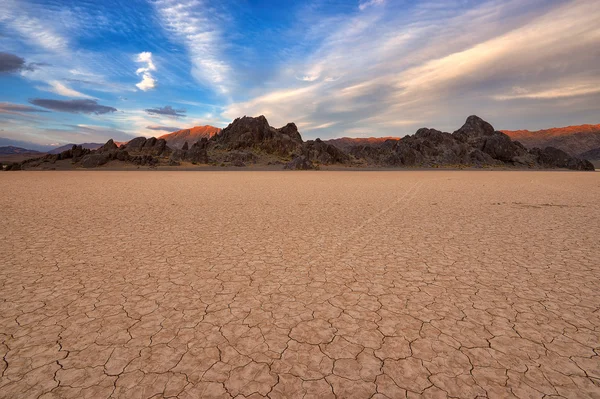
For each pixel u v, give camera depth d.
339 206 17.25
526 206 17.38
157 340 4.37
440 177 49.97
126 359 3.95
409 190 27.17
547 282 6.45
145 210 15.57
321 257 8.12
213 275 6.85
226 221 12.86
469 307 5.37
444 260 7.89
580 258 8.00
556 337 4.44
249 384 3.54
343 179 43.59
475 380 3.58
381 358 3.99
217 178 43.91
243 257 8.11
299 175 54.66
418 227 11.80
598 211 15.59
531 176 55.25
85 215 14.02
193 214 14.50
